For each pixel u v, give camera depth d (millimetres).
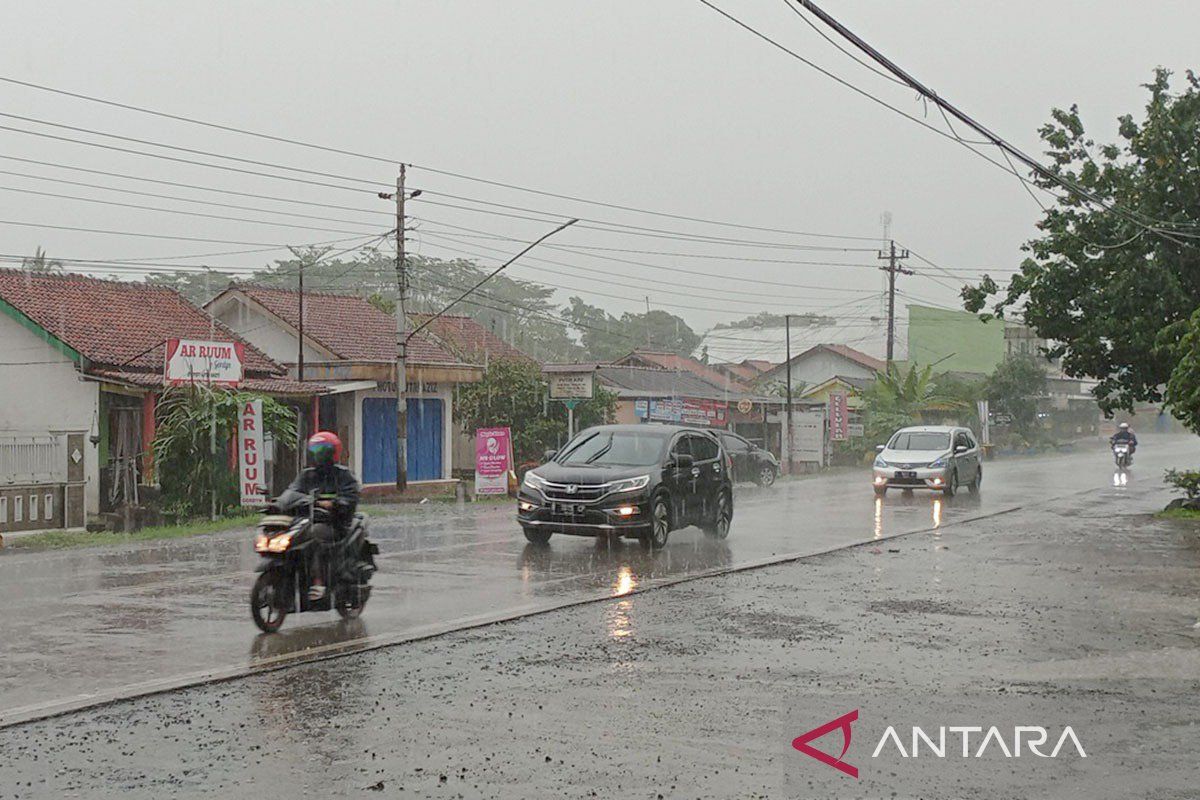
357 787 6082
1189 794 6035
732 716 7516
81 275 32062
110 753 6691
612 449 17953
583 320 79688
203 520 24078
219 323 33062
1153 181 26266
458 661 9250
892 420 51812
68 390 26469
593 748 6781
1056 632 10539
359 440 34062
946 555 16703
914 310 78688
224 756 6637
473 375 36938
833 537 19406
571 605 12023
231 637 10297
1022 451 65562
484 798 5914
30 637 10297
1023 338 80562
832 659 9320
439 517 24047
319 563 10734
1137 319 25859
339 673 8805
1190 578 14242
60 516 22078
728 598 12594
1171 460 53969
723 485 19219
